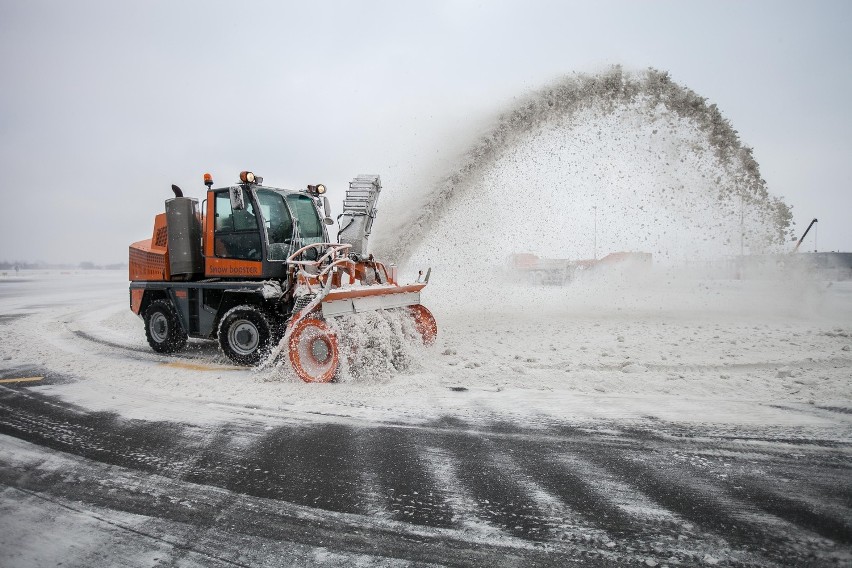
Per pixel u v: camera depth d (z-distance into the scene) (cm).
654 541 255
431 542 258
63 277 5241
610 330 930
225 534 269
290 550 253
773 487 311
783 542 251
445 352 711
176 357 760
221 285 694
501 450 376
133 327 1138
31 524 283
